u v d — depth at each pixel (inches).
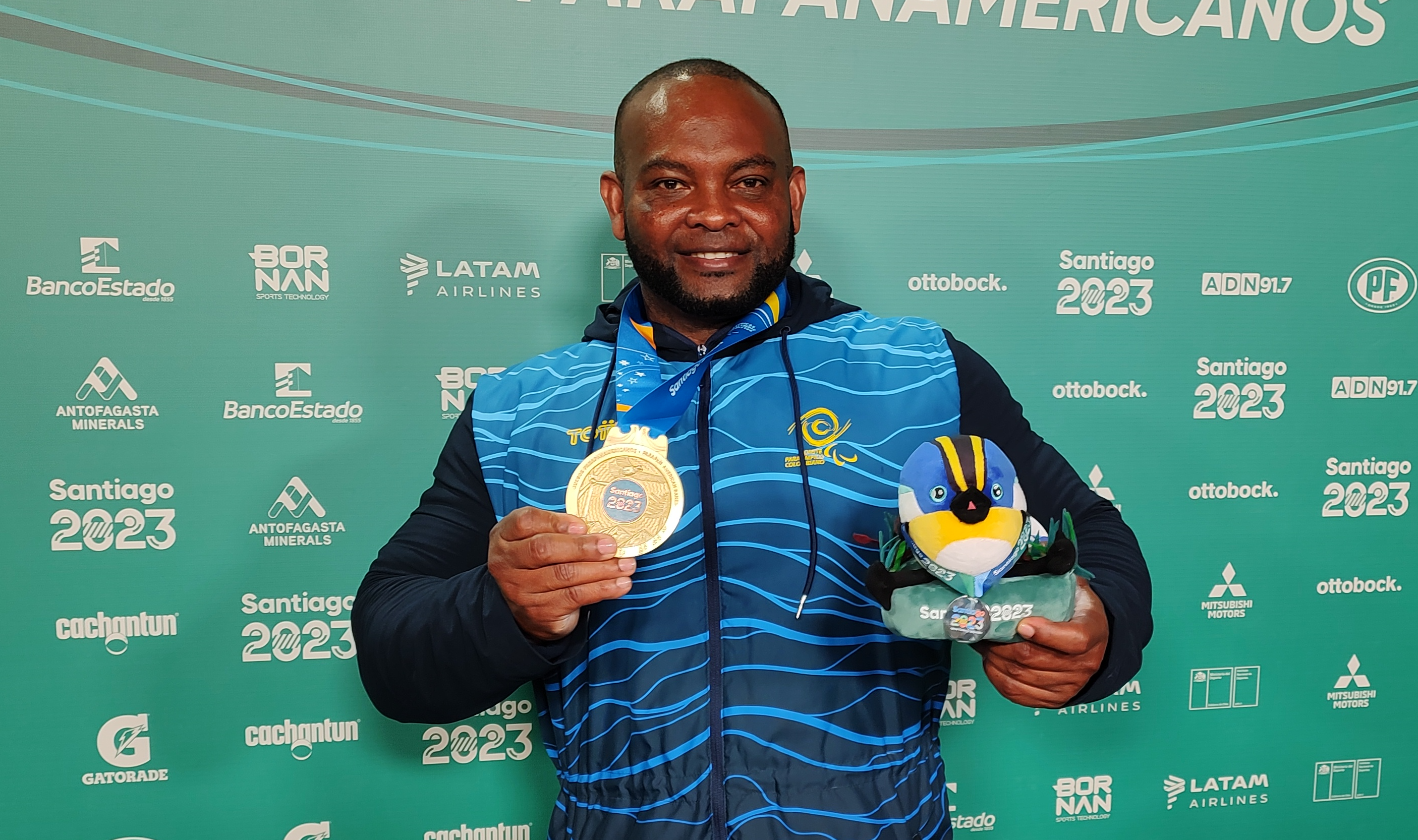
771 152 38.3
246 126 54.0
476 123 56.0
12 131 51.9
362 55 54.7
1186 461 62.1
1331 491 63.2
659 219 38.2
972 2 58.9
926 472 28.1
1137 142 60.8
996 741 61.4
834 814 34.9
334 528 56.1
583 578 28.6
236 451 55.0
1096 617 30.0
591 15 56.4
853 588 37.3
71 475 53.5
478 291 56.7
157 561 54.6
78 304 53.1
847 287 59.0
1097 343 61.1
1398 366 63.4
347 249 55.3
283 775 56.4
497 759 58.5
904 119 58.9
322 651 56.4
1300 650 63.3
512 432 41.6
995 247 59.9
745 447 38.5
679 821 35.0
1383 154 62.8
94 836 54.7
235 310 54.6
